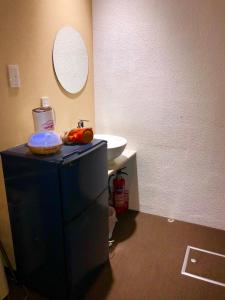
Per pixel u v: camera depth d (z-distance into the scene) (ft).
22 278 5.70
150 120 7.55
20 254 5.49
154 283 5.74
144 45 7.00
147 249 6.82
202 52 6.47
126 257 6.53
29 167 4.52
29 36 5.27
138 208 8.65
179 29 6.54
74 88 6.93
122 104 7.77
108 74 7.68
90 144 5.28
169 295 5.43
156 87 7.20
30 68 5.41
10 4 4.75
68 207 4.49
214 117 6.81
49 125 5.25
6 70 4.86
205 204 7.63
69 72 6.64
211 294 5.44
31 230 5.02
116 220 7.68
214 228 7.71
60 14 6.05
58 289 5.12
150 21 6.77
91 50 7.57
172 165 7.70
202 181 7.46
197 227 7.77
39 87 5.72
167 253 6.67
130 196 8.63
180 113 7.14
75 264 4.96
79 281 5.21
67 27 6.33
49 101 6.07
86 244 5.25
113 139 7.47
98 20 7.33
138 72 7.28
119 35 7.21
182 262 6.35
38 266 5.23
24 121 5.43
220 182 7.25
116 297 5.39
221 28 6.15
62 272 4.87
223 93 6.56
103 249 6.02
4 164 4.86
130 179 8.41
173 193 7.95
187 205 7.88
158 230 7.63
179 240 7.18
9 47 4.85
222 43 6.24
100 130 8.33
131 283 5.74
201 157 7.27
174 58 6.79
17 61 5.07
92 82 7.87
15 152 4.77
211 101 6.73
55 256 4.84
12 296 5.46
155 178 8.05
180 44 6.63
